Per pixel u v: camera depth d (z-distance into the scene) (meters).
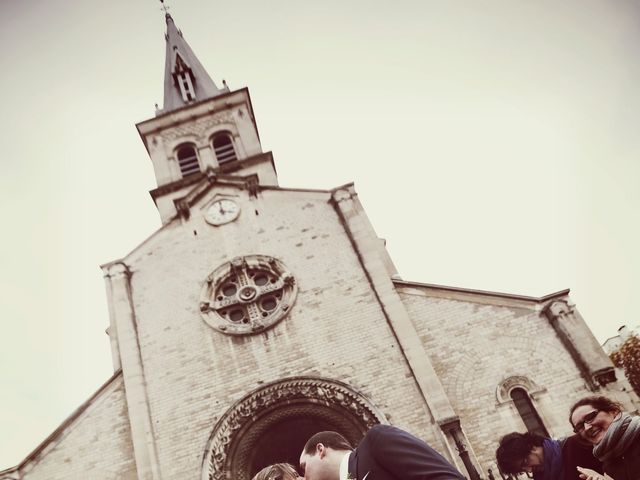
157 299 16.17
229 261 16.61
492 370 13.12
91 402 14.18
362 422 12.77
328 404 13.08
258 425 13.20
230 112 25.09
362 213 16.75
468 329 13.89
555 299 13.73
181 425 13.39
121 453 13.24
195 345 14.85
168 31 32.12
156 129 24.59
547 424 12.02
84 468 13.06
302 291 15.48
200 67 31.36
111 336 15.74
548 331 13.40
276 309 15.19
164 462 12.84
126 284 16.55
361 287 15.22
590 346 12.63
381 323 14.37
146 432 13.23
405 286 15.06
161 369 14.56
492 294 14.30
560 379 12.61
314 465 2.20
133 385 14.12
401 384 13.19
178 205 18.38
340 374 13.61
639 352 20.80
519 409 12.57
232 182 18.98
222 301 15.65
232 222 17.78
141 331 15.50
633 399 11.75
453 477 1.54
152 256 17.30
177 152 24.16
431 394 12.73
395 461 1.74
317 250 16.39
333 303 15.03
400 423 12.59
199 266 16.77
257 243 17.03
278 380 13.53
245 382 13.87
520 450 4.27
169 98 28.86
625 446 3.43
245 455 12.92
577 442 4.10
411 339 13.74
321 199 17.80
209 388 13.94
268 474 2.19
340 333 14.36
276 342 14.46
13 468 13.05
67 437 13.60
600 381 12.17
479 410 12.61
